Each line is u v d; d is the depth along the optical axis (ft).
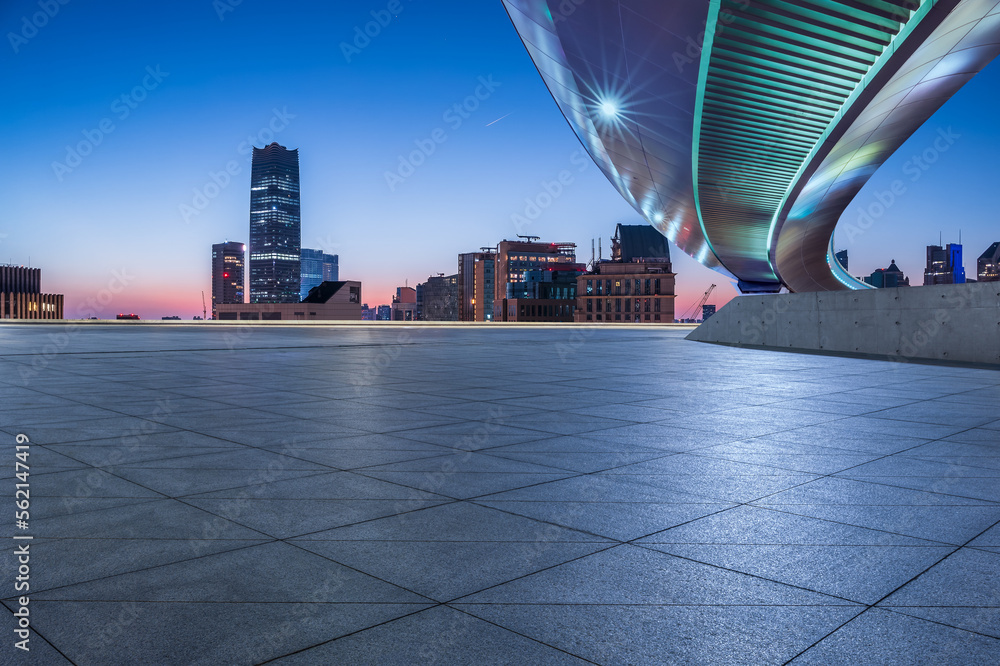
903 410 30.32
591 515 14.93
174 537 13.30
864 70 88.22
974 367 51.26
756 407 31.12
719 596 10.78
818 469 19.25
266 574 11.53
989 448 22.13
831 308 68.69
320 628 9.64
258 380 41.75
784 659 8.89
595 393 36.01
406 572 11.65
